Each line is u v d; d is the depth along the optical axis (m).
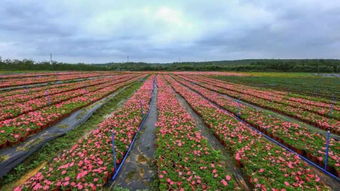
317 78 38.84
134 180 4.38
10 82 19.03
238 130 6.88
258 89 20.27
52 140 6.22
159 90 18.41
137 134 7.16
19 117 7.54
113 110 10.86
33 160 5.07
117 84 22.38
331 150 5.45
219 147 6.14
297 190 3.63
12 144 5.49
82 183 3.83
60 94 13.39
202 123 8.61
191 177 4.02
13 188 4.02
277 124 7.79
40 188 3.61
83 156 4.81
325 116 9.65
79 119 8.44
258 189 3.74
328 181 4.48
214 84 25.25
